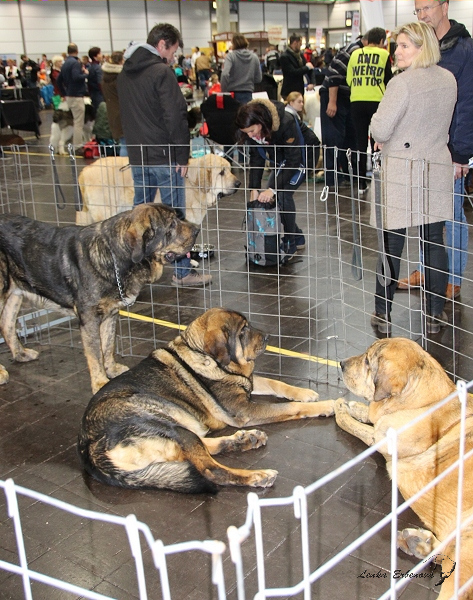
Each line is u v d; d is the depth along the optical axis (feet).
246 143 19.11
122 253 12.39
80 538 8.66
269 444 10.82
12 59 78.07
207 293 18.15
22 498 9.62
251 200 19.92
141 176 17.89
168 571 7.93
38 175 36.19
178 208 17.46
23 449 10.99
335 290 17.79
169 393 10.48
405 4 110.63
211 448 10.38
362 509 9.01
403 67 13.37
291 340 14.84
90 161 40.22
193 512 9.11
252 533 8.55
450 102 13.08
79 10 94.84
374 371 8.86
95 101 45.03
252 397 12.48
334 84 29.07
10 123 49.85
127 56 17.25
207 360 10.87
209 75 60.08
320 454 10.45
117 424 9.40
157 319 16.60
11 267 13.38
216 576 3.71
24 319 15.83
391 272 14.34
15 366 14.35
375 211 12.90
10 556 8.35
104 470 9.39
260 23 115.34
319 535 8.48
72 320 16.92
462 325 14.96
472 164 14.11
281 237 19.70
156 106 17.06
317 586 7.53
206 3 108.06
